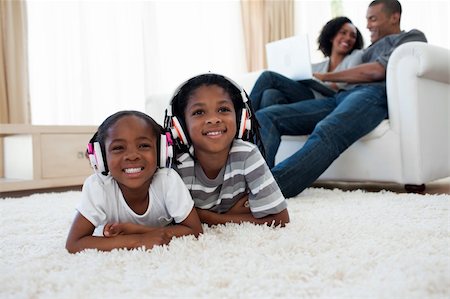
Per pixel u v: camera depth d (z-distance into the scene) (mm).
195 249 792
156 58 3262
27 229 1090
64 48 2951
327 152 1570
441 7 3662
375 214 1136
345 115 1647
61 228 1095
